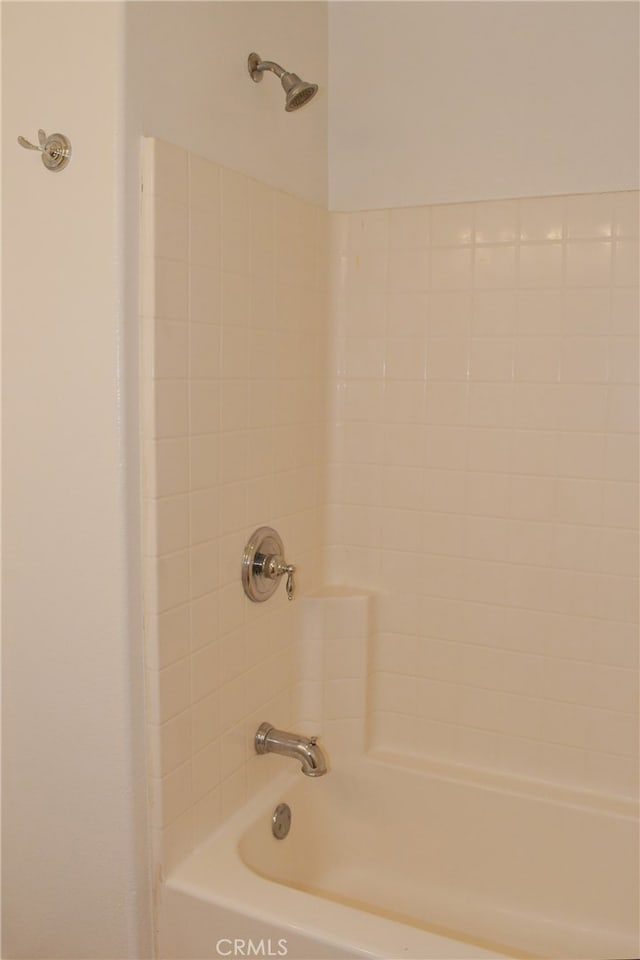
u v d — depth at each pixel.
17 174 1.34
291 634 1.87
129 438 1.31
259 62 1.57
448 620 1.92
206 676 1.53
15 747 1.49
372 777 1.95
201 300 1.44
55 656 1.42
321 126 1.88
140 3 1.26
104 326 1.29
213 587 1.53
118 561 1.33
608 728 1.80
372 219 1.89
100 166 1.26
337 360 1.96
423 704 1.97
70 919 1.48
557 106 1.70
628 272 1.68
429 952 1.26
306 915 1.35
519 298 1.77
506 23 1.73
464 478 1.87
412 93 1.83
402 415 1.91
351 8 1.86
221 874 1.46
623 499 1.73
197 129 1.41
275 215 1.68
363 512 1.98
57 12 1.28
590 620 1.79
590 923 1.77
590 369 1.73
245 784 1.69
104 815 1.41
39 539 1.41
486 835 1.85
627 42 1.63
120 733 1.37
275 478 1.74
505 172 1.76
